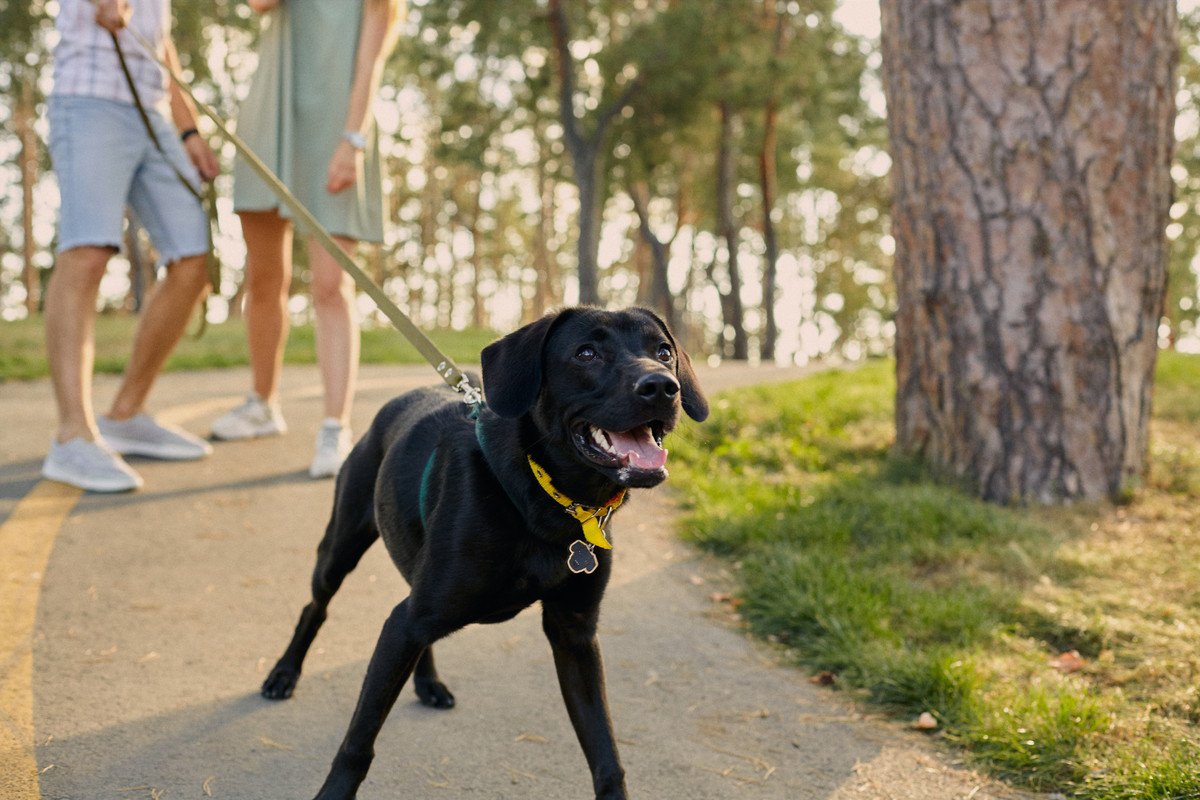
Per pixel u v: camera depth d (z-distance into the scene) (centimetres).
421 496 254
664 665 346
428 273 4672
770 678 341
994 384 534
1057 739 283
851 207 4281
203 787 249
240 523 468
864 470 607
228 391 895
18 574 382
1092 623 365
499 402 239
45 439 633
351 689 311
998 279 530
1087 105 514
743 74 2669
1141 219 528
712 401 842
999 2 521
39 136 3122
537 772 268
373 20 522
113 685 300
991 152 526
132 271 3095
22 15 2603
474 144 2897
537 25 2603
